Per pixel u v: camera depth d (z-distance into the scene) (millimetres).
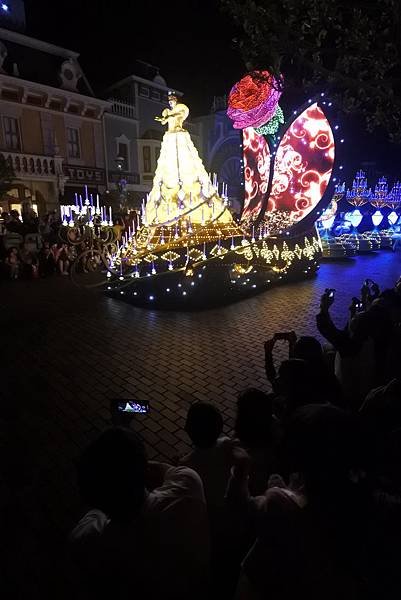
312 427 1484
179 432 4195
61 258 13406
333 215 17031
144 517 1696
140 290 9281
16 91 21125
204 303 9094
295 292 10234
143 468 1636
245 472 1803
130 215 16156
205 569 1820
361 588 1406
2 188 18312
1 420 4531
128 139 27078
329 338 3592
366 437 1527
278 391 3324
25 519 3143
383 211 20297
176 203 9492
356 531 1404
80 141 24391
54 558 2801
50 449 4000
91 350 6547
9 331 7551
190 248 9086
